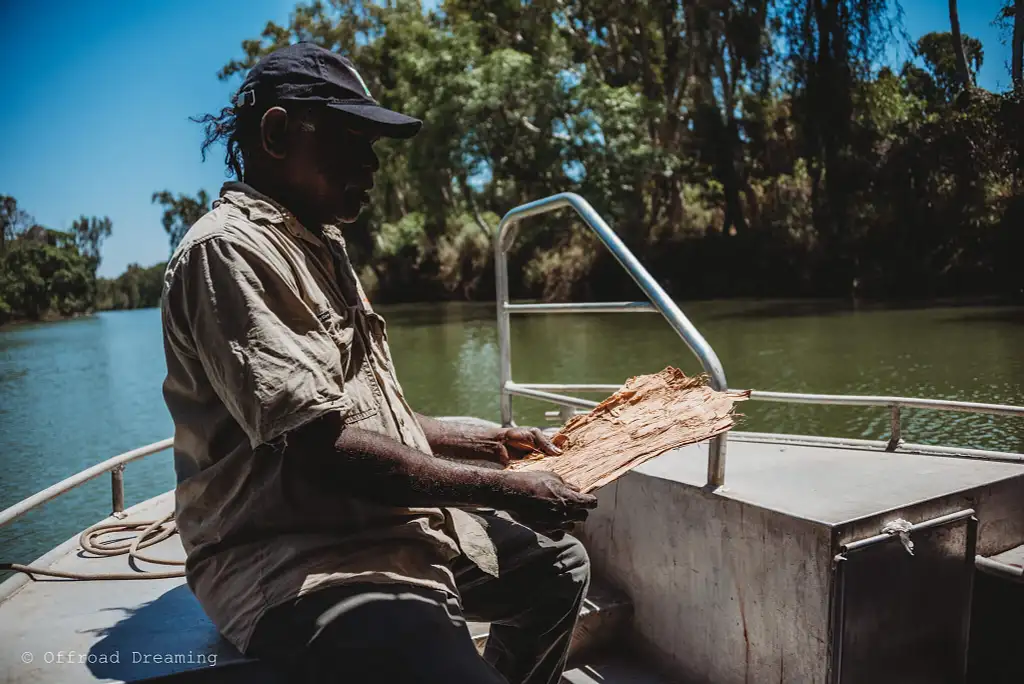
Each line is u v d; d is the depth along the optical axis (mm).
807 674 1611
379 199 33562
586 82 25609
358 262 33562
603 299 25406
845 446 2195
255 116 1342
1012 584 1823
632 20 25422
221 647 1380
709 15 22375
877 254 18016
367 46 30781
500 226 2557
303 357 1154
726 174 24188
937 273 15586
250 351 1139
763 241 23031
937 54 10484
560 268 26500
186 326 1223
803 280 21312
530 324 18578
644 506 1999
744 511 1720
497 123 24984
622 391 1648
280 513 1241
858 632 1588
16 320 15500
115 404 10141
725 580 1777
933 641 1716
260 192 1356
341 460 1172
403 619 1174
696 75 24766
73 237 15766
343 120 1335
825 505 1672
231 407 1164
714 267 23656
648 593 2004
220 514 1271
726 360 9961
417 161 26547
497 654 1575
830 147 19156
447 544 1345
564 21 27000
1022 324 10461
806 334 12367
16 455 7492
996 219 12867
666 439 1448
